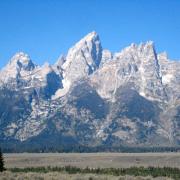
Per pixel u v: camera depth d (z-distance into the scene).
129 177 154.25
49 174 157.88
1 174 153.88
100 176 151.38
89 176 150.12
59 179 135.38
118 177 151.25
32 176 144.38
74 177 143.00
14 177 139.75
